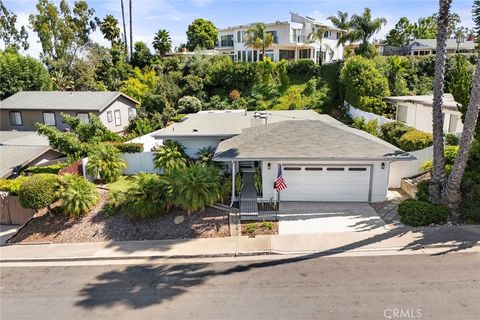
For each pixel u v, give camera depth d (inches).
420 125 976.3
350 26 1544.0
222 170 739.4
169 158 790.5
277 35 1888.5
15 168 778.2
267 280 403.9
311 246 481.4
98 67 1891.0
